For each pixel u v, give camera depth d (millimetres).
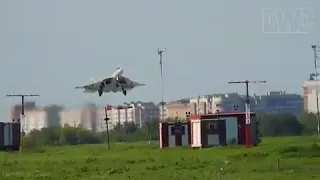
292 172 177500
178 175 175875
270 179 161000
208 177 168875
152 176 176250
